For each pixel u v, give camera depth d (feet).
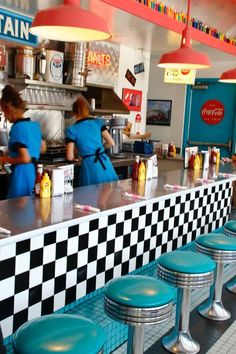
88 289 9.14
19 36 16.26
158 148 25.30
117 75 22.36
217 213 15.81
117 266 10.05
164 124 31.09
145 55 24.82
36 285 7.70
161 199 10.85
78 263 8.71
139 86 24.73
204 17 18.97
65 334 5.38
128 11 14.25
